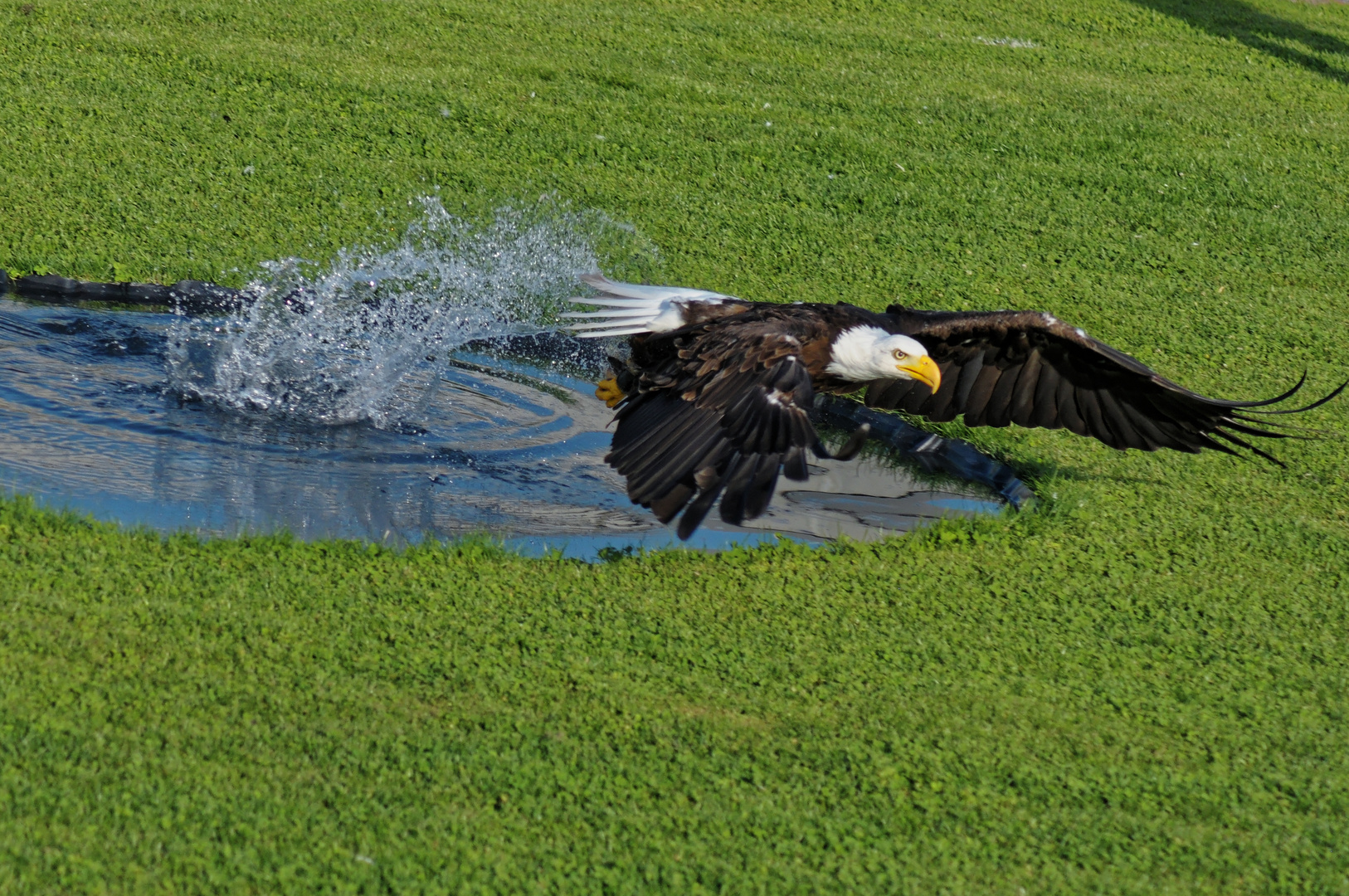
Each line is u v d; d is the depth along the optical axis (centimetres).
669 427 728
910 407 1026
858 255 1727
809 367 862
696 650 908
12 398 1202
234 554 949
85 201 1638
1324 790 830
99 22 2164
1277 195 2031
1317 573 1109
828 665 909
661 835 732
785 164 1964
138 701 778
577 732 808
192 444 1166
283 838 694
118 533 952
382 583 941
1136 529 1157
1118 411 1003
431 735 786
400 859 691
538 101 2070
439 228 1697
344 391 1316
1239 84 2497
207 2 2297
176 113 1898
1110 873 743
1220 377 1491
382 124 1942
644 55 2316
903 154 2033
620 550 1052
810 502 1183
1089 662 948
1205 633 1004
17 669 788
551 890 684
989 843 755
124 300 1465
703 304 879
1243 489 1254
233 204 1691
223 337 1398
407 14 2366
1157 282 1739
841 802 775
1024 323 951
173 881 657
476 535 1030
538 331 1510
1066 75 2445
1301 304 1712
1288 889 744
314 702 801
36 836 671
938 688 896
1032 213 1897
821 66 2358
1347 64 2645
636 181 1875
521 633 902
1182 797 810
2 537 922
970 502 1210
